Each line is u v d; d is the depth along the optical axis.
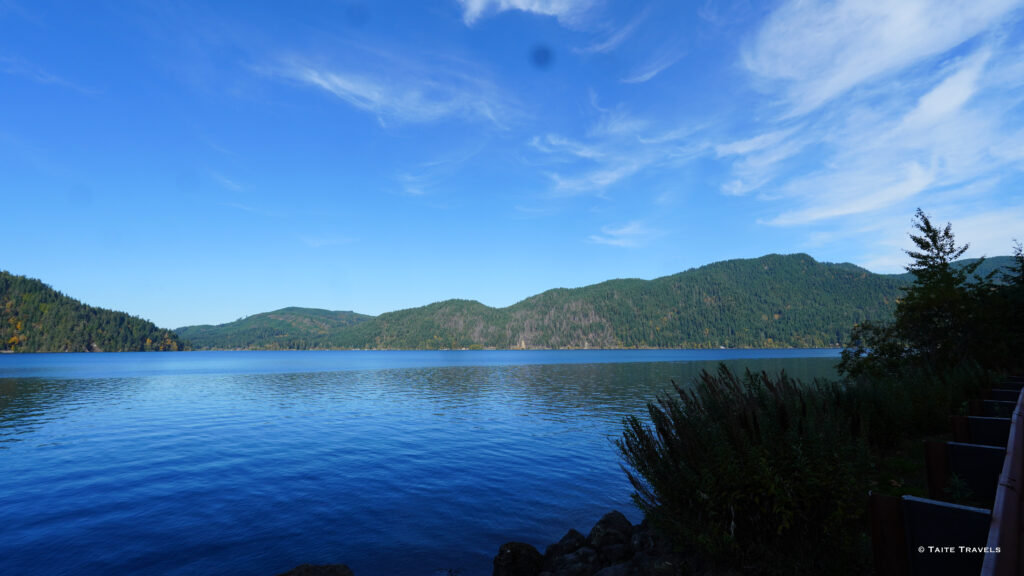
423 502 12.76
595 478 15.16
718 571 5.05
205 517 11.58
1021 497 3.16
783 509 4.45
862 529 4.69
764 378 7.02
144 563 9.00
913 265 19.42
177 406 36.81
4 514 11.82
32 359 180.75
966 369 14.16
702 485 5.08
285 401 40.44
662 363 124.88
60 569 8.77
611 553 7.64
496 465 16.95
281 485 14.42
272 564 8.97
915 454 9.05
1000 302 18.31
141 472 16.06
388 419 29.14
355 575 8.52
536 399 40.97
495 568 8.44
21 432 24.56
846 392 9.98
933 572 3.14
